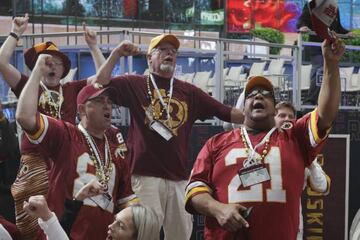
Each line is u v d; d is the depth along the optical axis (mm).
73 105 4316
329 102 2998
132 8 12711
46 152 3371
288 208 3055
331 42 2920
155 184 4223
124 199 3582
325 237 5988
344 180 6000
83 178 3373
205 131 5844
